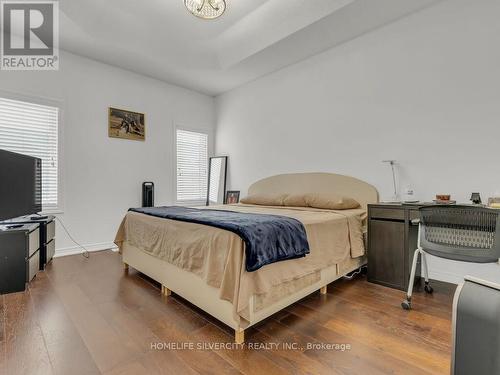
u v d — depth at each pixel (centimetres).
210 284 175
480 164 243
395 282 249
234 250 164
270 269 176
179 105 492
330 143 358
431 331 174
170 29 344
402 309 206
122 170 420
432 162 271
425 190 276
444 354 149
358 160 330
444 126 264
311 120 380
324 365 141
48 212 353
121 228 309
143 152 444
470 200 242
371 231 265
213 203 526
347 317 194
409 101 287
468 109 249
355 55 330
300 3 292
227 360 145
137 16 318
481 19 242
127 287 249
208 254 181
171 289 224
